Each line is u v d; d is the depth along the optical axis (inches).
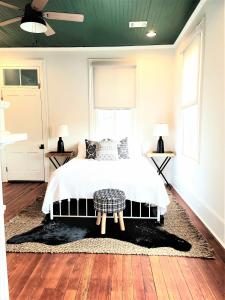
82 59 186.7
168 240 95.4
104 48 183.6
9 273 75.4
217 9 98.4
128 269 77.4
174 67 181.8
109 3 114.6
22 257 84.2
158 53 183.6
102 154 154.9
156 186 112.5
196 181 126.7
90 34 154.9
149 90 187.2
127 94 188.4
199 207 120.0
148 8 120.0
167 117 188.4
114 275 74.4
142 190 113.0
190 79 139.9
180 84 164.1
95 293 66.6
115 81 187.8
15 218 118.7
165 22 137.1
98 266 79.0
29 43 172.1
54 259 83.0
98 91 189.3
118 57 185.9
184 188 150.9
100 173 118.0
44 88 189.3
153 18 131.6
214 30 102.0
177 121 173.3
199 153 121.2
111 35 157.3
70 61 187.0
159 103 187.8
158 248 89.3
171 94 186.4
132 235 99.9
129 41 170.1
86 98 190.1
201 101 118.7
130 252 86.7
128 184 114.0
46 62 187.2
